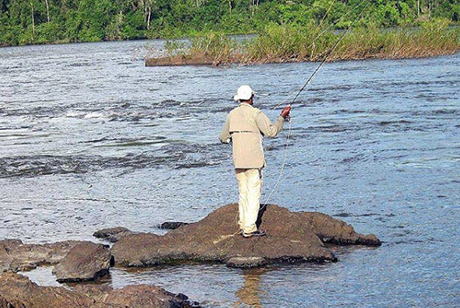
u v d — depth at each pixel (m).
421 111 24.36
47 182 16.84
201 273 10.17
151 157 19.05
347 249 10.93
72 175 17.50
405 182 14.77
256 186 10.65
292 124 23.14
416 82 33.25
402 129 21.14
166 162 18.31
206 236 10.88
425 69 39.56
